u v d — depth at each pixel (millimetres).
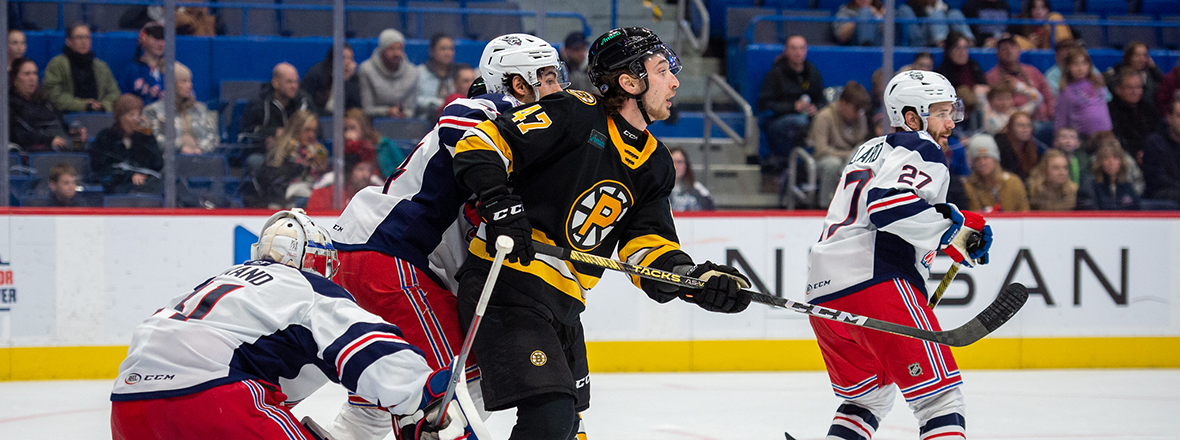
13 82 5902
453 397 2133
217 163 6016
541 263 2307
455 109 2561
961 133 6383
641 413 4398
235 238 5449
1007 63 6602
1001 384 5273
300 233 2223
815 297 2932
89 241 5324
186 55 6270
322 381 2152
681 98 7629
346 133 6090
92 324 5332
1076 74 6480
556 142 2252
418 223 2590
